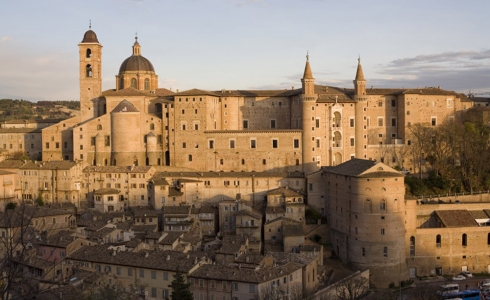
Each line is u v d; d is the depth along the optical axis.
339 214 163.62
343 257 160.50
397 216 152.38
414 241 160.62
